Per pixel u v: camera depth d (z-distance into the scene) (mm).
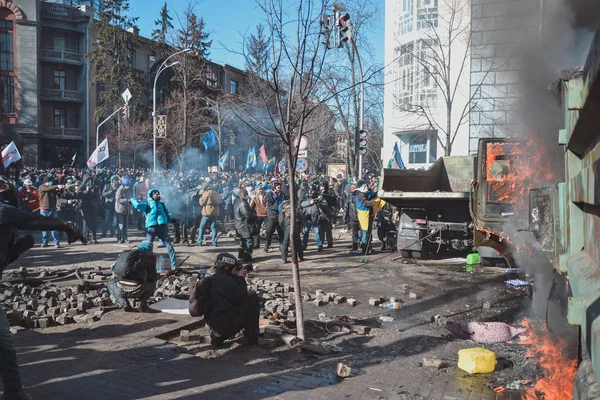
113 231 16734
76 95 51438
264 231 18094
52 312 6398
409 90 23922
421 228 11648
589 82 1775
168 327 5805
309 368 4691
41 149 50406
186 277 9281
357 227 13508
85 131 51875
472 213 8664
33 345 5219
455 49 20781
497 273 10141
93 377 4375
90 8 52531
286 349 5211
